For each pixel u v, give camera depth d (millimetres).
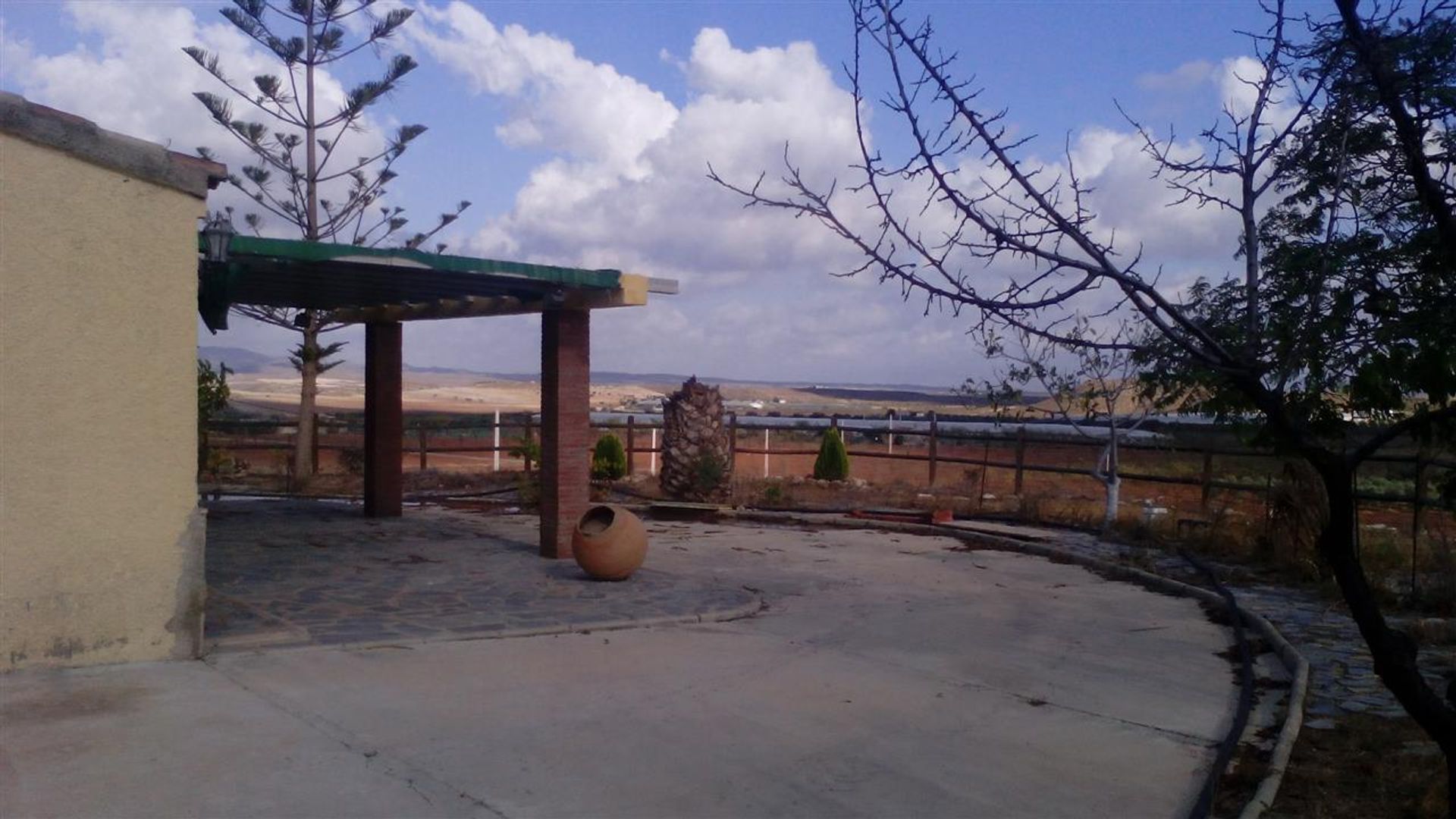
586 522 11383
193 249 7086
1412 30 4547
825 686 7508
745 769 5773
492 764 5613
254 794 5004
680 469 19344
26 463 6555
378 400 15977
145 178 6883
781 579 12047
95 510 6785
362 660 7488
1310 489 13227
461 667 7469
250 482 22172
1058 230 4164
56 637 6703
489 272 10859
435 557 12312
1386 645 4609
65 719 5840
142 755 5387
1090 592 11906
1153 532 15625
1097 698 7531
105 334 6777
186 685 6574
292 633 7922
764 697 7141
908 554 14359
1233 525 15055
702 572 12273
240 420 25641
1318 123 4816
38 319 6547
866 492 21375
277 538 13633
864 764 5953
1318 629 9953
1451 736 4508
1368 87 4695
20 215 6473
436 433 37875
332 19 20984
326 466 28406
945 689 7586
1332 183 4902
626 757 5840
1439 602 10844
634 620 9266
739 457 35406
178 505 7070
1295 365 4625
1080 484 25797
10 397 6484
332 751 5621
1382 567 12570
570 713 6547
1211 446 16141
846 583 11914
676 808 5195
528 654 7961
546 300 12195
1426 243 4695
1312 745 6617
